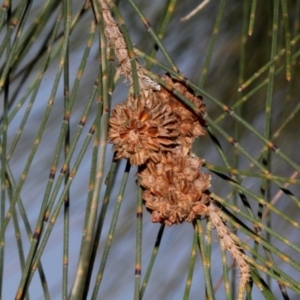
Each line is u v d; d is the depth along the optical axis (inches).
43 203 40.3
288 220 40.8
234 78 45.4
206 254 41.0
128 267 48.9
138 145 40.9
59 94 45.4
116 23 41.6
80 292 39.2
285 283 40.7
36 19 41.4
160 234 41.1
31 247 40.1
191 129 41.4
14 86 45.0
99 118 40.4
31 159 40.5
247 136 45.9
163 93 41.4
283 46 44.6
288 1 44.5
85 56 40.9
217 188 46.3
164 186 41.0
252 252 40.9
